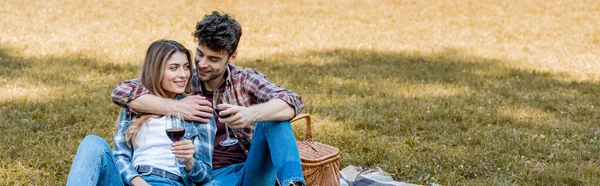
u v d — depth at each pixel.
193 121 3.80
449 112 7.29
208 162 3.81
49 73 8.94
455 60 11.21
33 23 13.73
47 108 7.02
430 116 7.14
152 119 3.76
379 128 6.72
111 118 6.75
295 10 17.19
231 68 4.06
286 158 3.66
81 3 16.95
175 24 14.60
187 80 3.85
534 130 6.78
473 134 6.52
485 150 6.02
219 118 3.69
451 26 15.34
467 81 9.41
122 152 3.77
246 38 12.98
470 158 5.76
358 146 6.09
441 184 5.22
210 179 3.84
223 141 3.95
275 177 3.96
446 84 9.13
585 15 17.30
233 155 4.02
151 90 3.82
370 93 8.41
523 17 16.89
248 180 3.88
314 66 10.32
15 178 4.94
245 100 4.01
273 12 16.77
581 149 6.11
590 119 7.32
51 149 5.62
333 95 8.18
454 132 6.66
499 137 6.44
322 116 7.13
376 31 14.38
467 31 14.64
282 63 10.48
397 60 11.05
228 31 3.76
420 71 10.14
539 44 13.27
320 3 18.58
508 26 15.48
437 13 17.27
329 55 11.38
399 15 16.84
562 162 5.80
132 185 3.55
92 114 6.86
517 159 5.77
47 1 16.94
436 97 8.22
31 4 16.31
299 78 9.21
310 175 4.41
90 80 8.70
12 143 5.73
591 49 12.93
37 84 8.27
